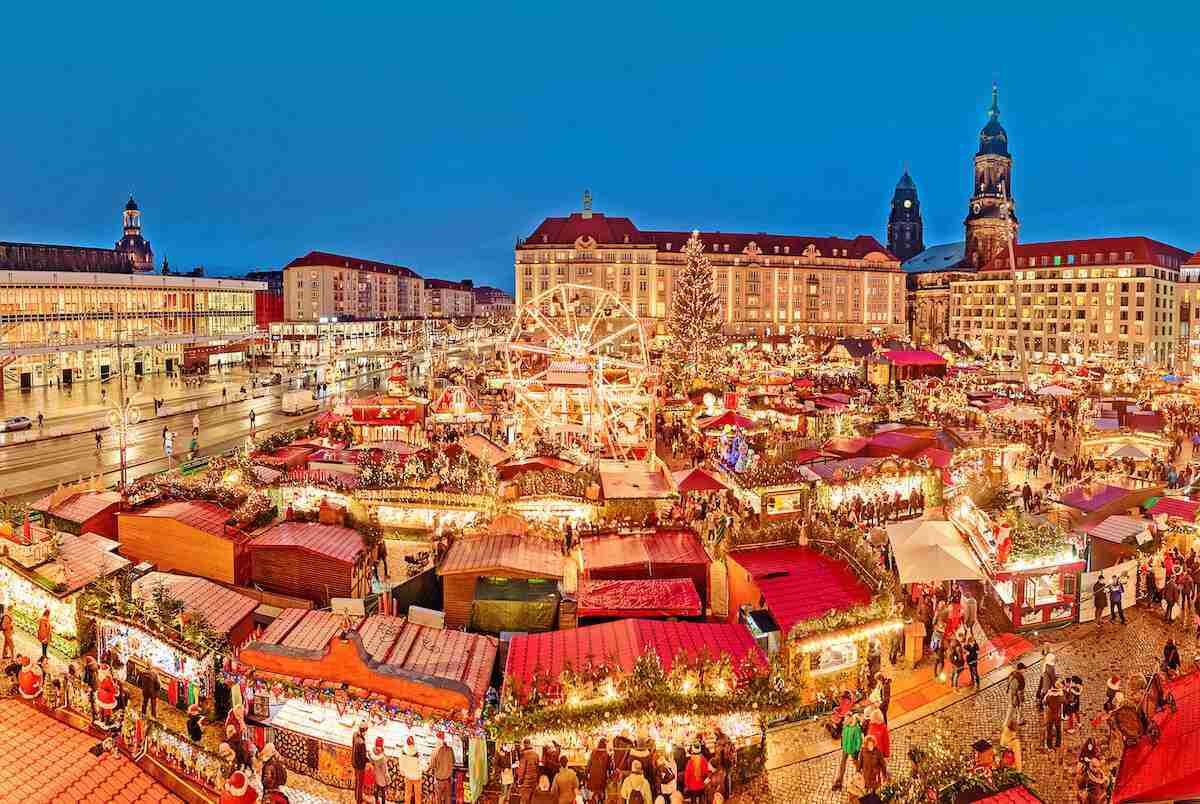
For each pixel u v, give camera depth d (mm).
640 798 14312
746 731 16344
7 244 109250
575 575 28000
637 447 47844
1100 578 24156
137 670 18984
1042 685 18641
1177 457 48031
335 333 159375
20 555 20484
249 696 16500
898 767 16703
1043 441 52156
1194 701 15930
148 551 25141
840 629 19047
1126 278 146125
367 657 16344
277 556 24531
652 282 152750
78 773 13438
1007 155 195750
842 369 99125
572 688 16031
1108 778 15148
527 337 100062
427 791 15172
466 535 27062
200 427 62875
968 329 176250
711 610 25969
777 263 165750
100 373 100812
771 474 34875
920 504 37125
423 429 52875
